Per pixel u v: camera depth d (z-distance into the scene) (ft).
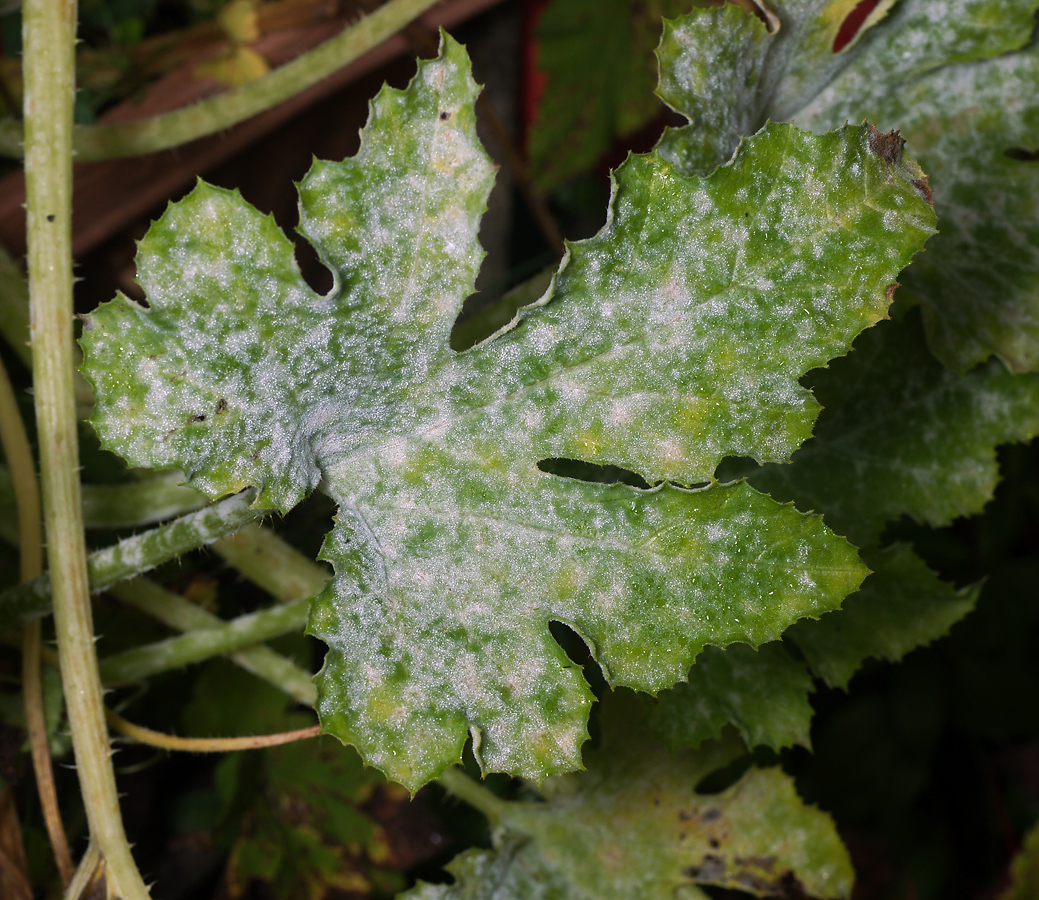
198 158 3.47
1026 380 3.02
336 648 2.56
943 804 4.78
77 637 2.69
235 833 3.46
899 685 4.52
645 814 3.14
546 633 2.55
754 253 2.47
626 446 2.53
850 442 3.08
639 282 2.49
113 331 2.43
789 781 3.12
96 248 3.51
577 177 4.70
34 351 2.69
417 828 3.47
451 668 2.56
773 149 2.46
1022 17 2.81
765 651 2.98
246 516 2.60
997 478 3.03
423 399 2.57
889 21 2.83
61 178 2.69
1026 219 2.92
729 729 3.16
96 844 2.71
